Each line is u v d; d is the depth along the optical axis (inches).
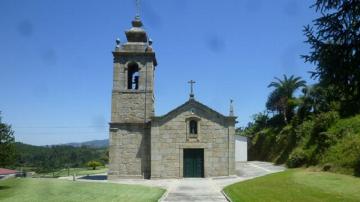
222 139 1696.6
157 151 1673.2
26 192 1203.2
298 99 2598.4
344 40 442.3
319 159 1557.6
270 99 2839.6
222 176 1670.8
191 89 1717.5
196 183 1451.8
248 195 991.6
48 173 2723.9
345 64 445.7
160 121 1692.9
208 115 1706.4
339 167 1318.9
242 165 2158.0
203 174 1675.7
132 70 1777.8
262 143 2810.0
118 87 1723.7
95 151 4960.6
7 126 1450.5
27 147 4699.8
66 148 5019.7
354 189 945.5
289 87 2716.5
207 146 1688.0
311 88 2124.8
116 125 1706.4
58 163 3836.1
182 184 1417.3
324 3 449.1
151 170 1657.2
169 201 959.6
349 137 1451.8
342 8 441.7
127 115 1710.1
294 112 2637.8
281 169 1820.9
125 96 1721.2
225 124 1706.4
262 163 2342.5
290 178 1245.1
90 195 1088.2
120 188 1273.4
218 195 1075.3
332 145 1525.6
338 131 1565.0
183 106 1705.2
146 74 1734.7
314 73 475.2
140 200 967.0
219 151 1690.5
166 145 1680.6
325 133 1609.3
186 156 1691.7
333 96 497.4
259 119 3115.2
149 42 1753.2
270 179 1294.3
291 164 1769.2
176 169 1668.3
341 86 464.8
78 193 1142.3
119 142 1699.1
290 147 2185.0
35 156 4227.4
